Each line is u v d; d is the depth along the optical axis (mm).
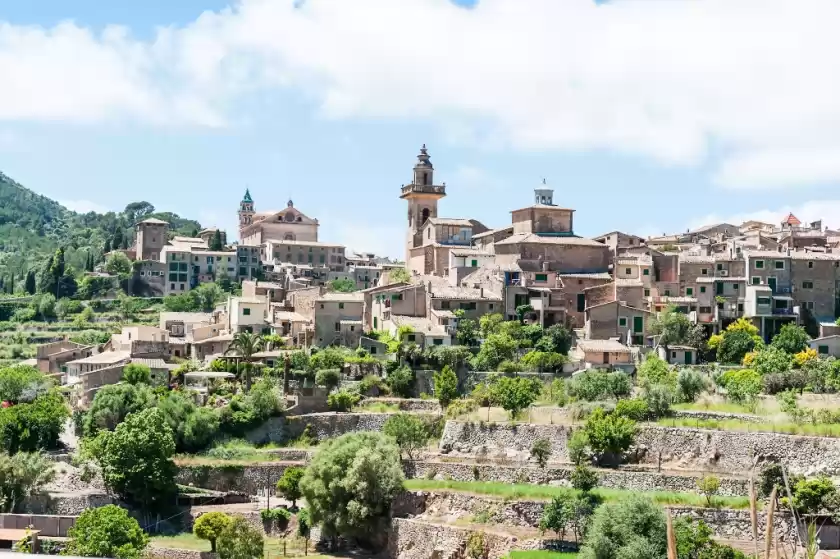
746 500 117188
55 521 128500
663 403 144250
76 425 164375
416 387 172625
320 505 132625
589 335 189500
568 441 136375
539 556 112750
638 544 101750
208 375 174000
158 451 140375
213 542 125125
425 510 132000
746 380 153500
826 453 125875
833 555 99062
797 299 197125
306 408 165000
